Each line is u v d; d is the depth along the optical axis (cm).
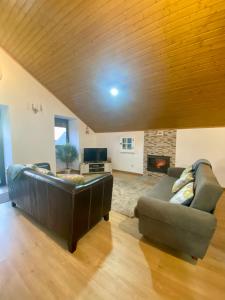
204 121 380
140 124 479
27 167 230
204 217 143
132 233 202
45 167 328
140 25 210
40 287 130
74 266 151
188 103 331
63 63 319
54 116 473
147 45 232
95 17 215
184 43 216
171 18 192
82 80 354
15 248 173
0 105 355
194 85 279
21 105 382
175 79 278
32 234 197
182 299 122
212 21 183
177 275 142
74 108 498
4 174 399
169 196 229
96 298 122
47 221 193
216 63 229
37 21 246
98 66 299
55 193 172
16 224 219
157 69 268
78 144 566
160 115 403
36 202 205
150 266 152
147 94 339
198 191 155
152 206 168
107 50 259
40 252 168
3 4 241
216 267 151
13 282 133
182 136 437
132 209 266
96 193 196
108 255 165
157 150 486
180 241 157
